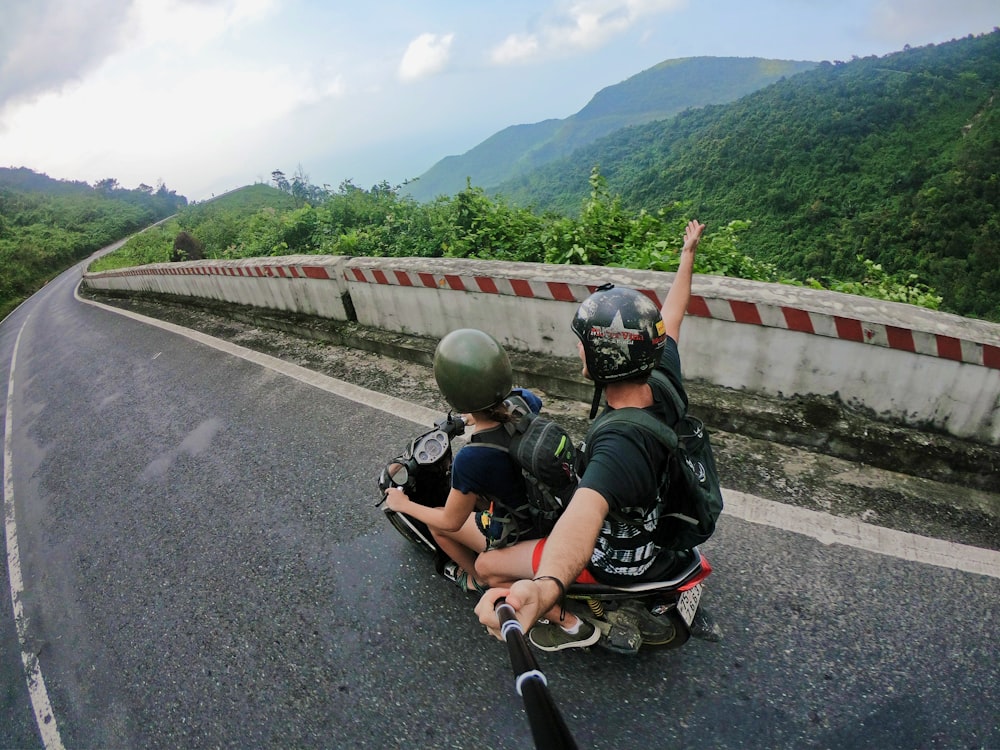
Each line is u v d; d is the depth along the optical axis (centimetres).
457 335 191
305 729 243
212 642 297
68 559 400
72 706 283
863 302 330
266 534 368
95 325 1283
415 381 529
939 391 309
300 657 276
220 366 697
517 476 196
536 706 96
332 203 1171
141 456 523
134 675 289
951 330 298
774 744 205
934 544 273
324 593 310
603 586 200
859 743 201
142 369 787
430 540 284
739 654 236
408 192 1186
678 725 216
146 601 338
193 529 392
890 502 300
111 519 434
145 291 1417
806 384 348
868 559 269
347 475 408
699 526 173
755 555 279
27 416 757
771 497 312
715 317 360
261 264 750
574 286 412
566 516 140
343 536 349
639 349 151
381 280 565
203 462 477
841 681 221
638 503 152
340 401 520
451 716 237
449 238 805
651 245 559
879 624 239
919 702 211
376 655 269
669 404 170
